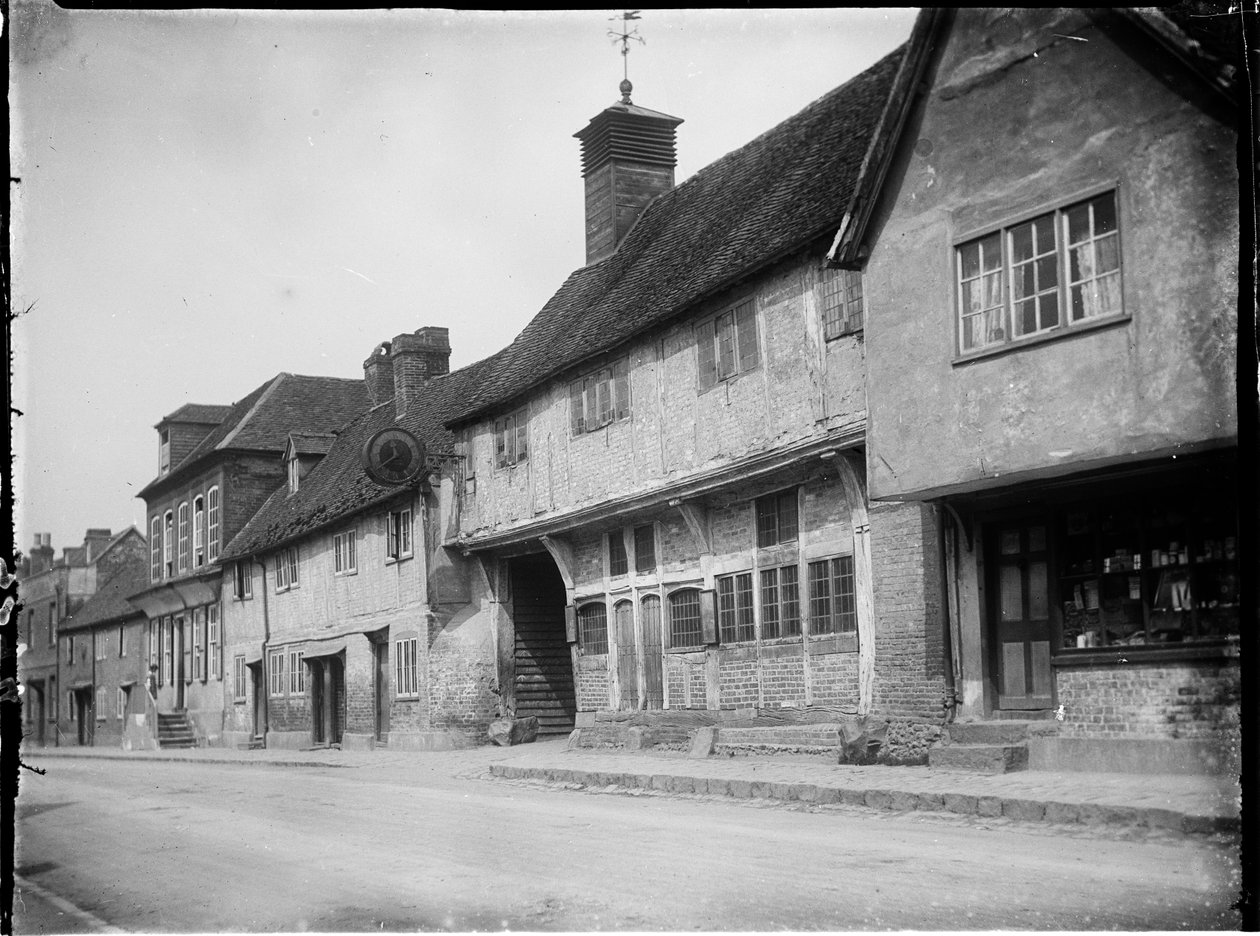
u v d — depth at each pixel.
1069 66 11.73
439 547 26.30
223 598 38.72
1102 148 11.47
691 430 18.38
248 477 39.00
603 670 21.95
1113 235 11.40
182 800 17.52
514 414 23.92
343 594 30.84
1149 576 11.99
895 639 14.77
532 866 9.50
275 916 8.28
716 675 18.59
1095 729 11.92
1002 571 13.67
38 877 10.83
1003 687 13.59
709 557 18.80
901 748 14.41
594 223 25.61
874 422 13.66
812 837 10.26
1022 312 12.15
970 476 12.51
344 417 40.44
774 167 19.39
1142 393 11.10
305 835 12.41
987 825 10.38
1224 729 10.96
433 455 26.11
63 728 51.84
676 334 18.83
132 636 46.22
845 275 15.30
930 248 13.08
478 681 25.91
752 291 17.03
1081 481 12.20
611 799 14.59
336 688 31.66
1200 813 9.24
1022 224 12.16
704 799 13.88
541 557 26.00
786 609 17.16
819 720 16.34
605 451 20.64
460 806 14.48
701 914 7.47
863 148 16.41
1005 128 12.31
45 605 54.22
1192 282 10.82
